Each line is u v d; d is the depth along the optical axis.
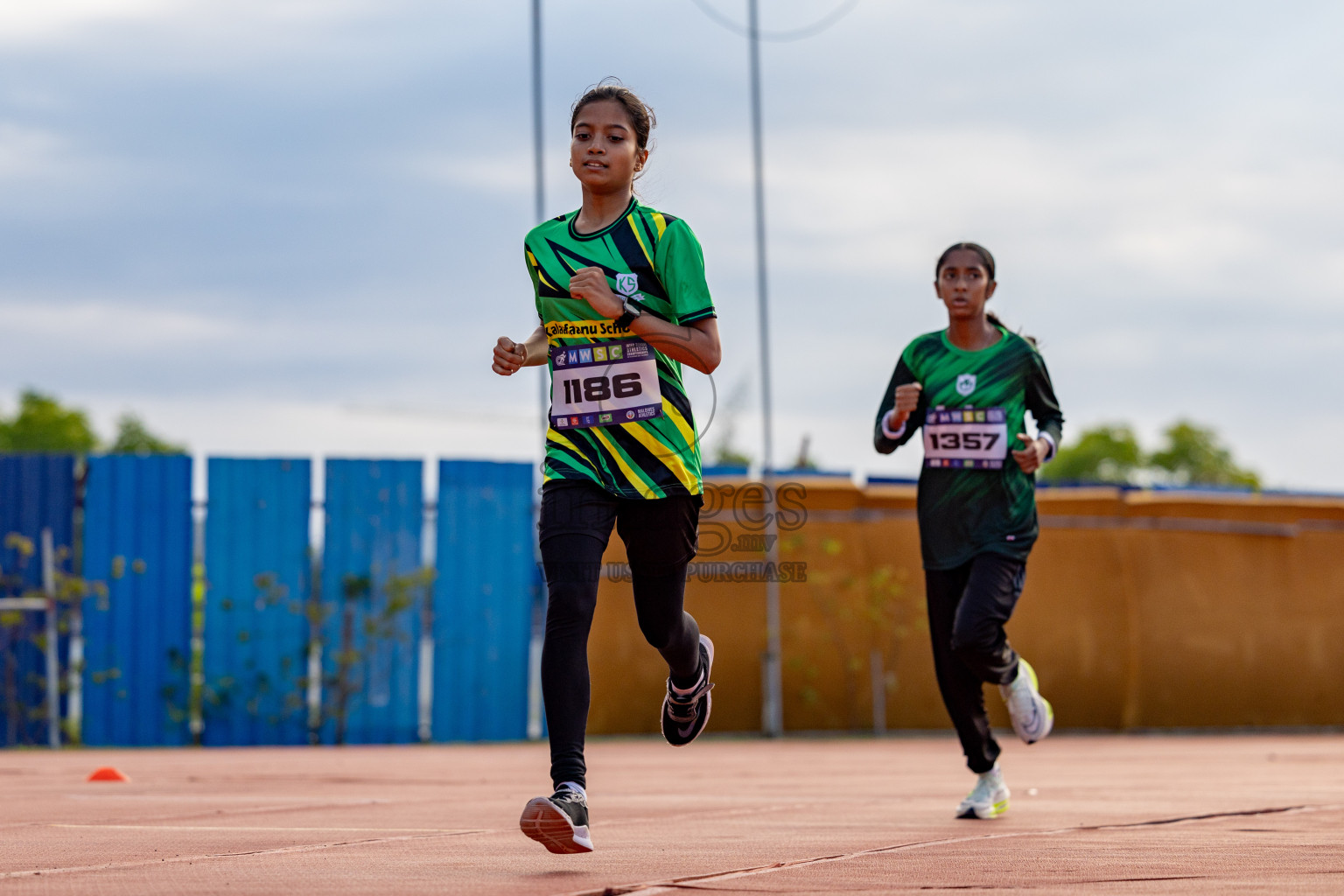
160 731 23.48
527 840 6.84
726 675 24.11
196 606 23.84
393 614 23.94
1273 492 26.20
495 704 24.17
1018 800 9.86
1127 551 25.34
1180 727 25.17
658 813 8.70
